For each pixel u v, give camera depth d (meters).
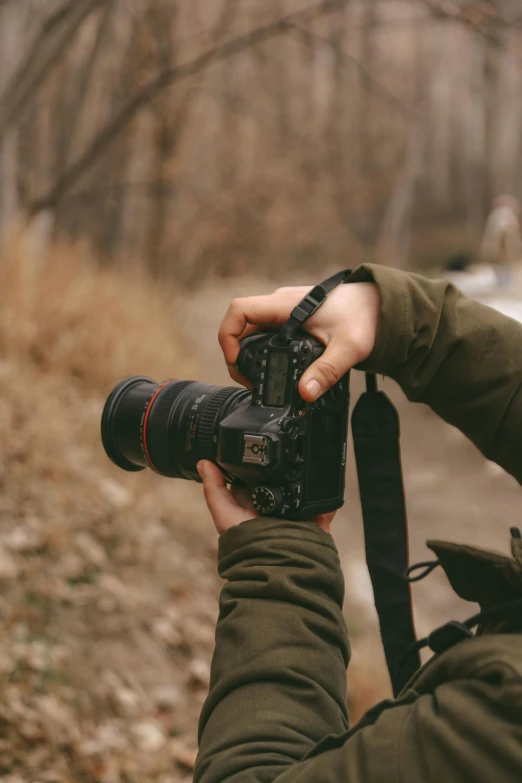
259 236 12.47
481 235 29.17
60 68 8.97
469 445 8.01
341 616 1.23
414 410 9.07
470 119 35.34
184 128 10.68
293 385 1.32
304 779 0.97
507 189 36.66
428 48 24.72
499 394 1.30
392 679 1.42
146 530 4.46
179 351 7.63
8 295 5.81
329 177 15.16
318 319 1.35
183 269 11.48
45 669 3.32
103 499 4.49
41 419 4.86
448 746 0.87
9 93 6.67
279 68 13.56
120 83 9.20
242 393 1.51
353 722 3.58
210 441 1.48
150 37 8.82
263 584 1.20
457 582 1.11
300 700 1.12
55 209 7.64
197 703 3.54
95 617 3.71
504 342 1.31
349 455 7.01
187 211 11.76
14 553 3.80
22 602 3.58
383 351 1.32
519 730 0.84
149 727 3.29
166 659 3.70
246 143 13.08
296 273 17.20
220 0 9.28
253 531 1.27
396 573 1.43
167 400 1.59
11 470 4.32
